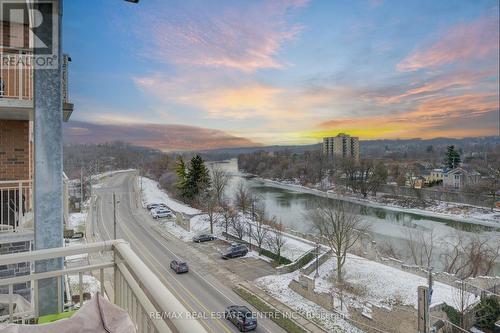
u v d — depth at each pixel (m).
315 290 12.32
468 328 10.52
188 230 20.77
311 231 23.03
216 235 21.45
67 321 1.70
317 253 18.11
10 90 5.30
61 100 3.40
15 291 4.37
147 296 1.49
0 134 5.84
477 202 31.66
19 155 5.98
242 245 18.17
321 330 10.06
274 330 9.55
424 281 14.45
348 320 10.80
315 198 36.75
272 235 21.16
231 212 25.52
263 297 11.66
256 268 15.23
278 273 14.91
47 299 3.02
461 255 18.36
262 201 33.31
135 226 19.78
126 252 2.02
